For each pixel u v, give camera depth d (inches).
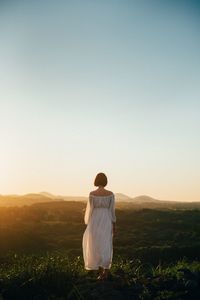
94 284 330.0
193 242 1716.3
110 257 346.9
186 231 2143.2
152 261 1273.4
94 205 355.9
